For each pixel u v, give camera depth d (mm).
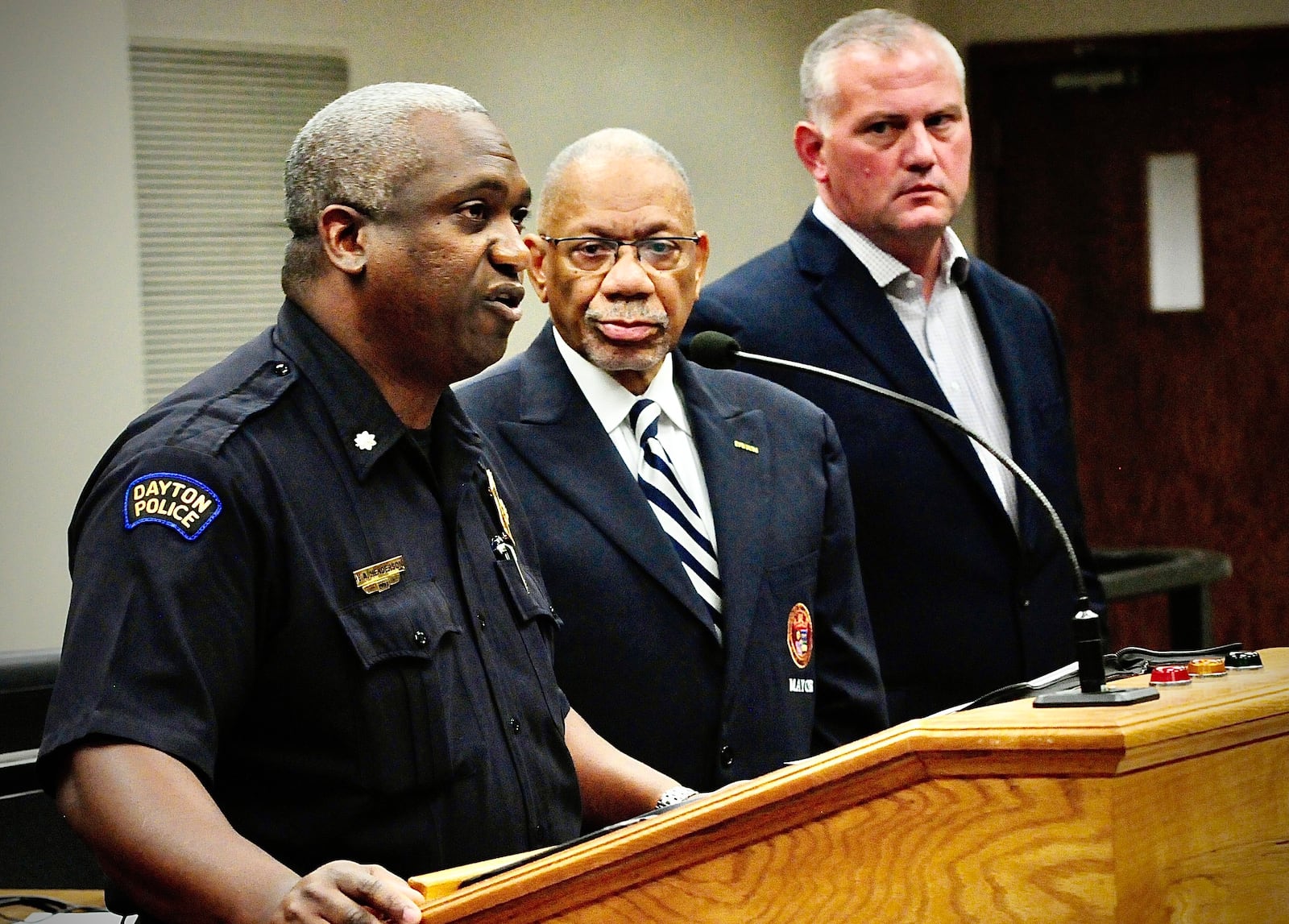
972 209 8578
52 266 6082
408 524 2457
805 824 1854
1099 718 1800
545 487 3307
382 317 2436
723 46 7719
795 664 3336
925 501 3975
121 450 2350
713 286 4195
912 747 1811
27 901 3023
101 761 2135
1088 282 8539
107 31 6203
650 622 3240
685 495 3369
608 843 1845
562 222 3330
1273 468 8430
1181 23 8367
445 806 2381
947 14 8508
